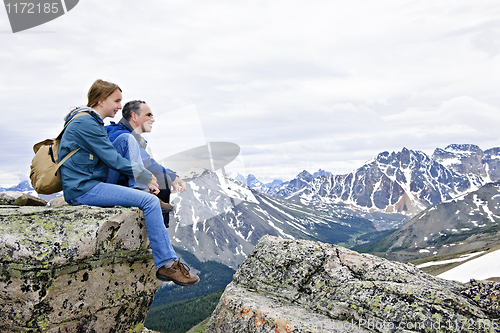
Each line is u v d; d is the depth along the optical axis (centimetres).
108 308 471
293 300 528
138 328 539
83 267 424
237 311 519
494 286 470
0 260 387
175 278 479
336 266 564
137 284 510
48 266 387
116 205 472
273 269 587
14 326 401
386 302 462
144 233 495
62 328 416
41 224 415
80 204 474
